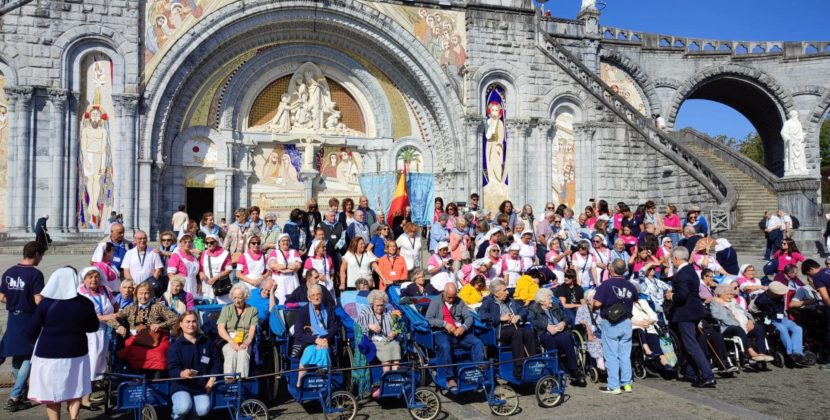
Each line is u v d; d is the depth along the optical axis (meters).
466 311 9.84
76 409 7.74
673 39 38.59
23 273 8.88
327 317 9.35
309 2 27.11
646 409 9.16
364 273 12.58
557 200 30.16
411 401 8.62
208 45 26.05
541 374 9.47
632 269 13.64
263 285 10.31
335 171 30.44
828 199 58.88
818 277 12.01
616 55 36.53
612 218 18.39
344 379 9.37
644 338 10.87
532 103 30.03
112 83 24.69
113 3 24.55
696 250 13.86
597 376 10.78
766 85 39.12
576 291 12.05
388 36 28.59
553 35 34.69
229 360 8.66
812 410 9.07
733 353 11.30
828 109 39.03
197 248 14.15
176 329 8.70
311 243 13.18
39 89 23.78
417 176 24.56
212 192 29.28
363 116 30.92
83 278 8.75
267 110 29.67
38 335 7.57
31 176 23.53
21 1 23.50
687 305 10.50
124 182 24.45
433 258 12.84
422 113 30.59
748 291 12.86
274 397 9.45
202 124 27.58
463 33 29.59
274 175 29.53
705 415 8.85
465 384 9.03
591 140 29.92
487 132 29.75
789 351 11.66
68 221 23.97
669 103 37.81
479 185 29.20
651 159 28.95
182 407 7.97
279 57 28.92
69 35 24.02
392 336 9.41
